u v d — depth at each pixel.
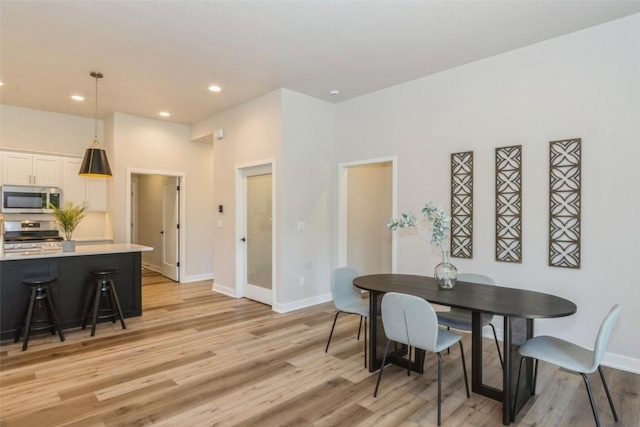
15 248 5.01
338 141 5.18
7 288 3.56
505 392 2.22
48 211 5.39
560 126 3.24
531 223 3.40
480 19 2.95
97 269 4.12
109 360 3.14
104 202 5.94
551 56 3.29
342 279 3.51
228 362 3.11
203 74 4.11
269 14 2.87
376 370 2.96
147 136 5.99
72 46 3.41
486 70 3.69
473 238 3.79
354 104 4.96
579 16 2.90
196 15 2.88
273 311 4.68
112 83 4.38
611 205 2.99
